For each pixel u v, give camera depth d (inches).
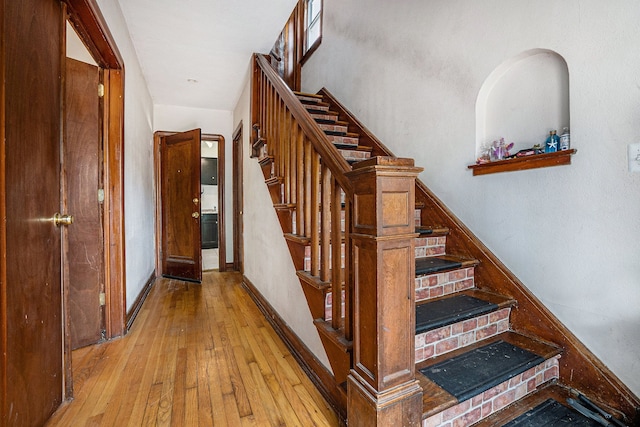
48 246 54.2
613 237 54.1
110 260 90.1
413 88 101.0
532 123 68.6
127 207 103.2
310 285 66.9
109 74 91.2
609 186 54.4
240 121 164.6
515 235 70.7
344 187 50.7
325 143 61.1
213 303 124.5
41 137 51.9
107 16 79.4
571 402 54.6
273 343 87.1
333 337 54.6
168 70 138.8
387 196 42.6
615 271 54.0
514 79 72.0
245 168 151.5
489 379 51.6
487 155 77.0
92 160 87.2
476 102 79.5
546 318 63.4
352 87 135.6
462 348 61.9
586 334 58.2
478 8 78.6
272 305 103.3
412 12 101.1
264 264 114.2
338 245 56.7
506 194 72.4
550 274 63.9
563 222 61.4
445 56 88.7
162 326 99.7
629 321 52.4
